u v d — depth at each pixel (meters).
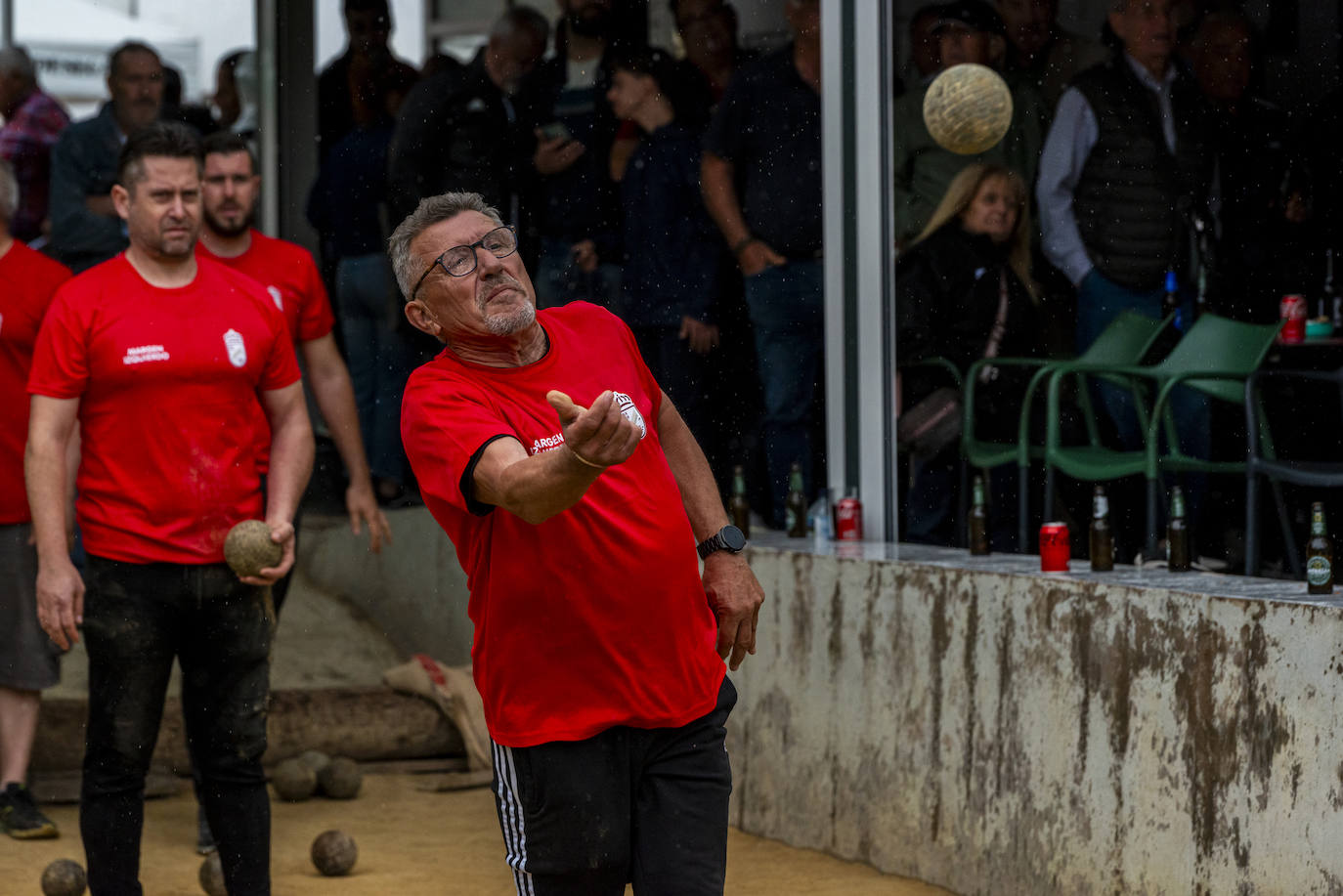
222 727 16.84
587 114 27.17
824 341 23.36
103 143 33.78
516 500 10.52
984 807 17.55
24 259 21.27
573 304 12.66
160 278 16.53
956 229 21.44
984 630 17.66
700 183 25.36
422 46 33.31
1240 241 18.70
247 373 16.70
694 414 25.44
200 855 21.08
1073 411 20.25
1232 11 18.73
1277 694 14.18
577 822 11.99
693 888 12.01
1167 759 15.30
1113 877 15.84
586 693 11.92
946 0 21.41
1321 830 13.70
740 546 12.98
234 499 16.69
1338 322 17.84
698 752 12.22
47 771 24.45
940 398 21.73
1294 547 17.97
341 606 32.62
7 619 21.52
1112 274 19.91
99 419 16.38
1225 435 18.70
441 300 11.77
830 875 18.89
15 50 36.38
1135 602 15.73
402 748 26.25
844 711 19.72
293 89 36.00
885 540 22.22
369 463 32.53
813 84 24.03
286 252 20.80
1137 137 19.62
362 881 19.80
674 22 25.72
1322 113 18.00
